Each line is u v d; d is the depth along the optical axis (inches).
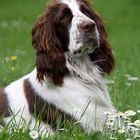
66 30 345.4
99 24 363.6
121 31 1187.9
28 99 353.7
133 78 478.3
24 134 306.8
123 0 1584.6
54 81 345.4
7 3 1604.3
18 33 1139.3
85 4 362.6
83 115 337.1
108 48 364.5
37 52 350.0
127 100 418.9
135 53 763.4
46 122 345.1
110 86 452.4
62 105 342.3
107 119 341.1
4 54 720.3
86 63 353.4
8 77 481.1
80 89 346.0
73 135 308.3
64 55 348.8
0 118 344.2
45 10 356.5
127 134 312.3
